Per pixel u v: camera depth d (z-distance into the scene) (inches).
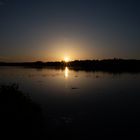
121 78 1498.5
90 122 378.9
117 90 844.0
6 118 302.2
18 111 323.9
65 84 1090.7
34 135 302.4
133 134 319.0
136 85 1038.4
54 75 1879.9
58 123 368.2
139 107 506.6
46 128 339.6
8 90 369.4
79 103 555.5
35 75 1835.6
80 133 321.4
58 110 467.5
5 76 1669.5
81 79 1425.9
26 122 320.2
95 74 2043.6
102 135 315.6
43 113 434.6
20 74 1955.0
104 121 386.3
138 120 392.2
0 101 331.3
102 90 842.8
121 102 573.3
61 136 309.0
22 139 282.2
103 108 493.7
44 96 675.4
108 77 1612.9
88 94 727.1
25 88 901.2
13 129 291.6
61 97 655.1
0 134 274.7
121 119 399.9
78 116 419.8
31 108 364.2
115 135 314.7
